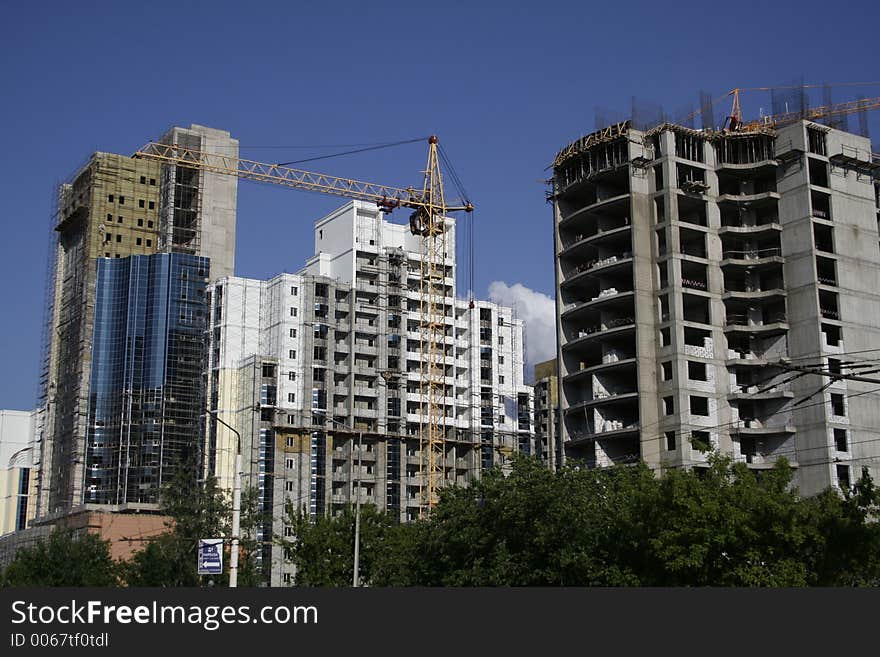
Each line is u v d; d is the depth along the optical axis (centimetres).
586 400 13038
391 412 18900
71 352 19938
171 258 19250
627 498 7125
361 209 19538
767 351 12800
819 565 6031
